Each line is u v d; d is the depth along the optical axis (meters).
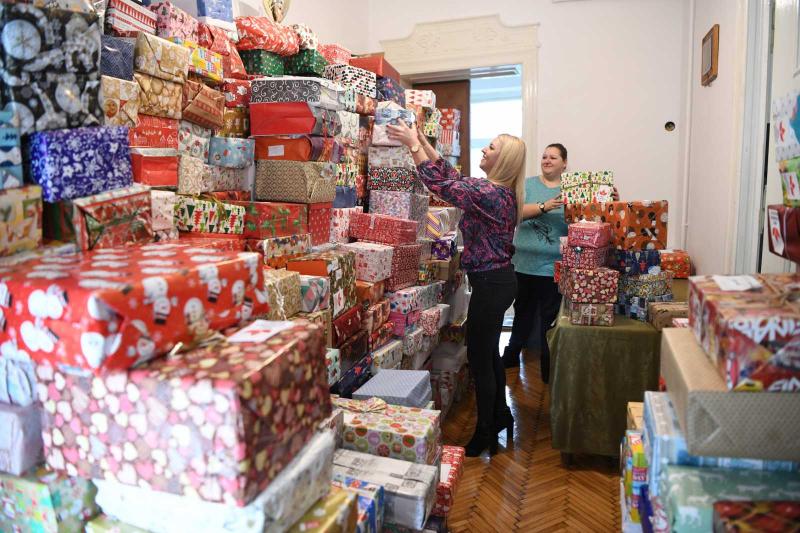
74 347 0.84
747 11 2.57
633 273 2.68
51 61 1.13
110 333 0.83
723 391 0.91
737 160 2.64
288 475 0.94
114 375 0.87
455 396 3.43
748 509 0.83
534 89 4.49
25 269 0.96
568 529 2.17
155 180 1.60
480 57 4.61
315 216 2.30
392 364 2.61
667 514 0.93
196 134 1.93
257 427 0.86
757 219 2.55
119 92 1.48
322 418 1.08
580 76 4.39
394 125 2.43
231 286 1.03
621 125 4.34
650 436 1.10
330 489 1.11
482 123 7.50
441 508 1.71
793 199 1.29
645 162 4.31
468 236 2.51
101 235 1.20
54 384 0.93
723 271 2.87
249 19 2.29
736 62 2.65
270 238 1.97
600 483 2.52
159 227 1.51
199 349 0.95
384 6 4.81
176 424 0.85
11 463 0.95
